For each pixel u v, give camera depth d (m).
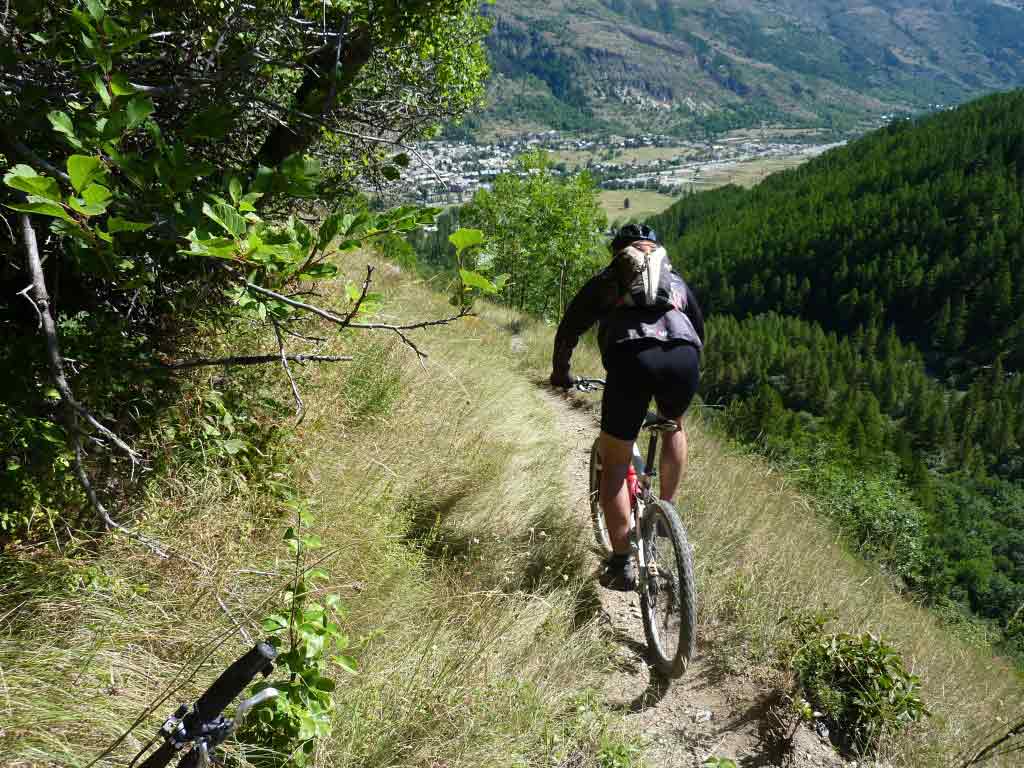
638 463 3.93
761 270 192.62
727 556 4.27
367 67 4.04
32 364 2.72
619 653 3.40
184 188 1.99
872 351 161.00
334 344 4.53
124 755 1.92
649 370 3.35
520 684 2.76
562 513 4.55
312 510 3.43
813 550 5.04
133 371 2.85
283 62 3.11
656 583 3.36
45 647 2.12
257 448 3.44
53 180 1.65
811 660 3.15
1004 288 158.88
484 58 7.51
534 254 31.03
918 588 7.29
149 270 2.67
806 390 128.12
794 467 10.04
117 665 2.21
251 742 2.03
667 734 2.92
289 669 2.01
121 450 2.96
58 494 2.63
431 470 4.40
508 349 11.23
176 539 2.84
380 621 2.92
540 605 3.40
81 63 2.36
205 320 3.44
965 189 181.25
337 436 4.29
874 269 177.00
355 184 3.68
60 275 3.22
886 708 2.94
